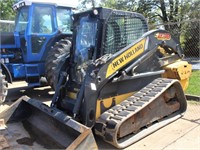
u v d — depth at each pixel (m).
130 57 4.22
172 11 18.92
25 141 4.01
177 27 11.10
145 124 4.29
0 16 21.83
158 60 4.85
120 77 4.07
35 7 7.05
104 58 3.92
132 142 3.97
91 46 4.25
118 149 3.88
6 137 4.15
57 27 7.44
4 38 6.98
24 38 7.03
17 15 7.52
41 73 7.23
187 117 5.07
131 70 4.21
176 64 5.14
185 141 4.07
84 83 3.89
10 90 8.18
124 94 4.34
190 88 7.17
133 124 4.04
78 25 4.64
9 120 4.73
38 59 7.21
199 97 6.21
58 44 6.76
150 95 4.25
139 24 4.70
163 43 4.81
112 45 4.27
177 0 18.53
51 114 4.03
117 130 3.64
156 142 4.05
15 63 7.07
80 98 3.91
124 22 4.42
